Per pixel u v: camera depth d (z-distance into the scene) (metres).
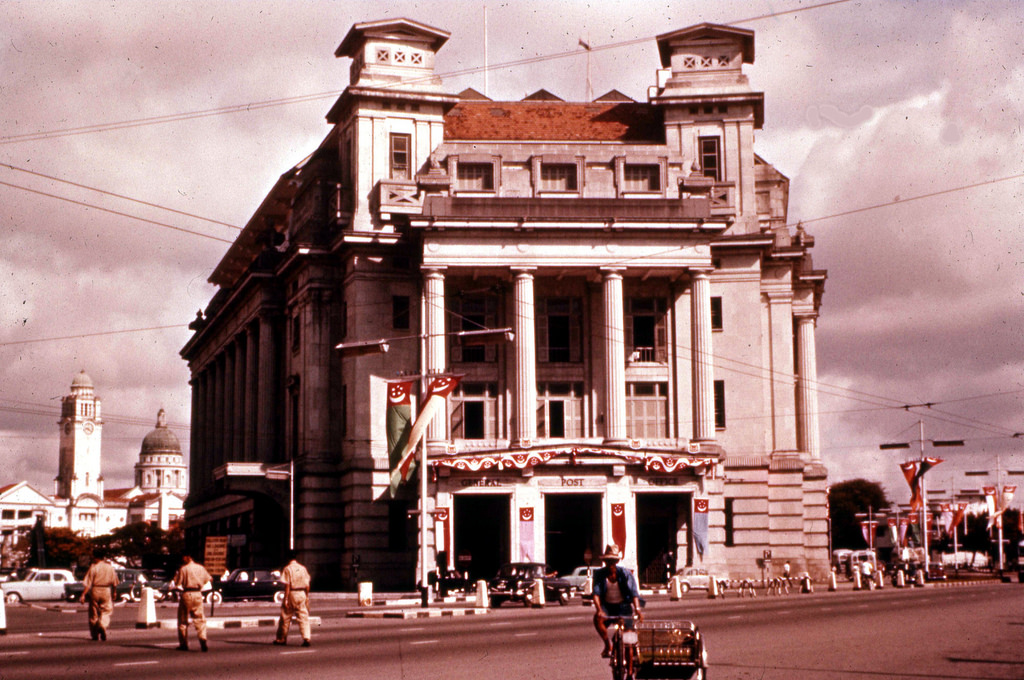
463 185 69.25
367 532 69.25
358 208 71.19
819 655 23.33
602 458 64.44
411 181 71.06
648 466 64.56
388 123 72.44
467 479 64.06
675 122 73.44
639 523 68.44
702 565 64.81
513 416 67.94
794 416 75.00
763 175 77.50
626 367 70.94
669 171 70.56
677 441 66.94
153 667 21.75
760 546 70.06
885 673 20.22
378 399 70.50
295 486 73.12
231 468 73.25
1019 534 143.62
